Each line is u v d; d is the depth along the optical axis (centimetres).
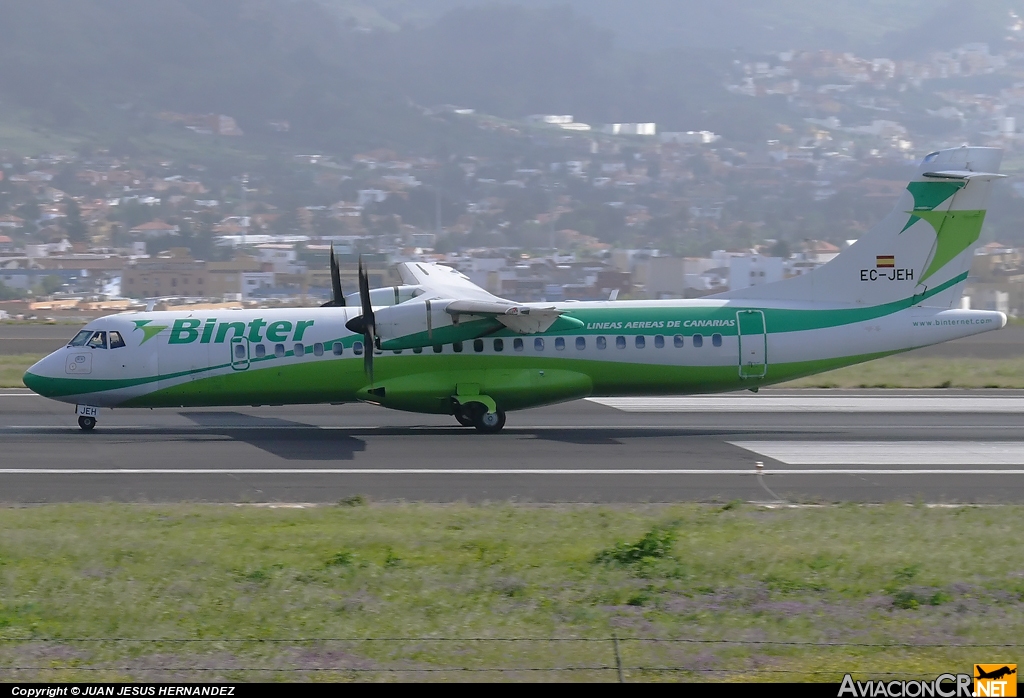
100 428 9912
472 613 4503
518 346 9819
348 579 4931
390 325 9362
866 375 14850
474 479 7638
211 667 3803
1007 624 4378
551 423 10519
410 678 3675
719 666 3806
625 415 11150
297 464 8125
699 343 9950
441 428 10075
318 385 9719
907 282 10188
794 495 7156
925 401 12406
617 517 6278
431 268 11975
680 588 4891
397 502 6800
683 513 6456
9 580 4859
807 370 10100
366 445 9012
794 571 5119
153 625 4294
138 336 9581
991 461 8481
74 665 3819
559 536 5788
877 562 5238
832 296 10194
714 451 8875
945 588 4872
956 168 10138
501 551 5478
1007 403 12219
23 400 11844
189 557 5256
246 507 6588
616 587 4878
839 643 4116
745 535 5838
